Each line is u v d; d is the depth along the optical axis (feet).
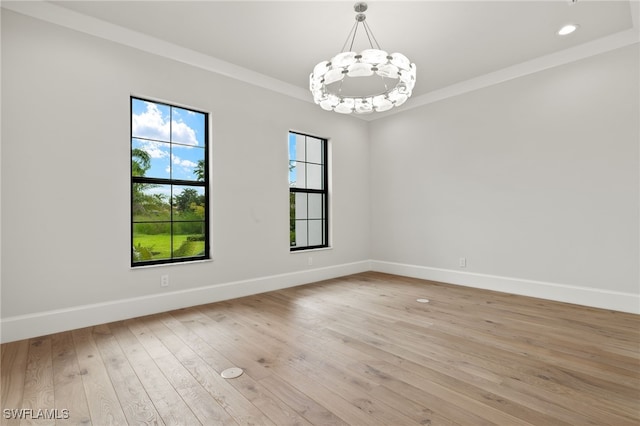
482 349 7.47
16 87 8.09
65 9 8.67
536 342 7.84
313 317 9.84
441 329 8.78
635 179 9.82
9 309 7.98
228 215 11.99
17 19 8.12
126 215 9.73
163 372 6.46
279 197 13.61
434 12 8.78
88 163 9.09
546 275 11.62
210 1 8.33
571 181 11.02
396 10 8.67
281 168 13.70
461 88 13.82
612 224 10.23
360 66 7.46
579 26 9.56
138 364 6.80
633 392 5.65
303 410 5.20
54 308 8.57
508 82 12.46
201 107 11.30
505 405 5.29
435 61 11.79
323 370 6.52
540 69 11.62
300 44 10.58
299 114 14.42
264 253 13.07
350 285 14.11
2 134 7.91
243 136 12.45
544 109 11.58
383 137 17.04
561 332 8.46
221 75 11.84
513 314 9.96
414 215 15.71
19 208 8.11
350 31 9.73
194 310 10.57
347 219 16.57
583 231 10.80
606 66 10.27
